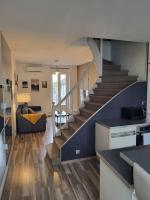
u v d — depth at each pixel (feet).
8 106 13.05
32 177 10.47
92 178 10.32
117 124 11.63
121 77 15.88
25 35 11.50
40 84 30.04
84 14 8.13
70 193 8.91
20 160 12.84
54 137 15.05
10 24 9.41
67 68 31.19
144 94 14.07
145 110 13.87
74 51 17.83
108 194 5.74
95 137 12.92
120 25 9.71
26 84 29.35
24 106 23.26
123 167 5.22
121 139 11.28
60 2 6.86
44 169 11.46
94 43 16.01
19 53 18.71
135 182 4.29
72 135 12.46
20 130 19.83
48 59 23.90
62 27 9.96
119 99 13.44
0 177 9.12
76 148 12.60
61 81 31.22
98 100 15.43
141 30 10.61
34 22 9.15
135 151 5.65
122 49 17.81
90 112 14.05
